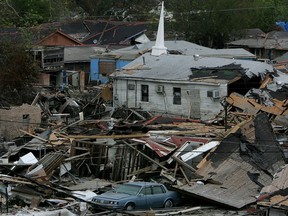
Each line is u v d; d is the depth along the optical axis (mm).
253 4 123250
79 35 119000
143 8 145125
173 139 50000
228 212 41938
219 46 115000
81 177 49531
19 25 101750
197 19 112812
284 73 75562
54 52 90875
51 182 45031
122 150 49125
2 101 72125
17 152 51594
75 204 39000
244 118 58281
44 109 69438
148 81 69688
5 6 95188
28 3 120750
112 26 121750
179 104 67875
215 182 45281
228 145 47781
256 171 46531
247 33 120438
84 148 50250
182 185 44750
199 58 73125
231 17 113312
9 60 74375
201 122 60094
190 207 42906
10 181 42844
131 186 41375
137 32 117938
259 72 68000
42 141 52906
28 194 42438
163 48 78875
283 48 114062
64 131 58031
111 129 57406
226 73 67312
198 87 66500
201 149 48250
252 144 48125
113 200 39375
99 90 78625
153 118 61281
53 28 109625
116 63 90812
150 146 48469
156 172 47688
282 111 60750
